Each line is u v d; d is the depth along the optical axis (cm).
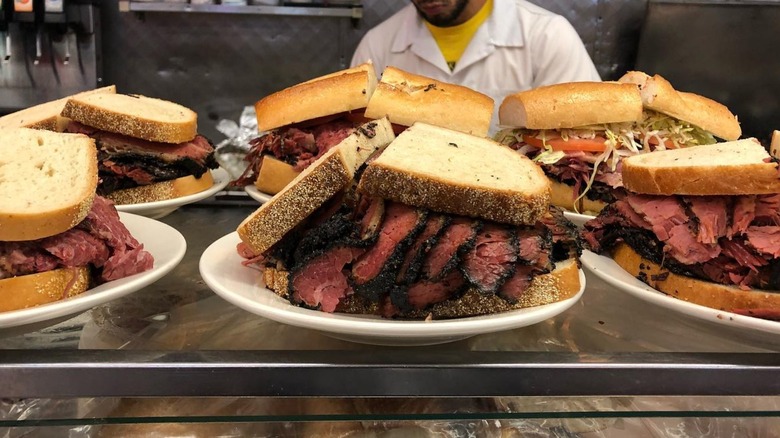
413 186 34
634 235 42
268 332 35
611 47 126
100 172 57
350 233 34
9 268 33
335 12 115
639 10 124
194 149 62
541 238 34
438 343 33
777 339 33
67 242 34
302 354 29
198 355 28
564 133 69
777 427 34
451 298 33
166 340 33
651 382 29
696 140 74
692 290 38
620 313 40
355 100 66
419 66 114
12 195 35
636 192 43
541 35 108
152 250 40
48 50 114
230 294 32
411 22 113
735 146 46
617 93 68
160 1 113
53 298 33
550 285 34
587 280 45
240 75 127
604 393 29
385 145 41
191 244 49
